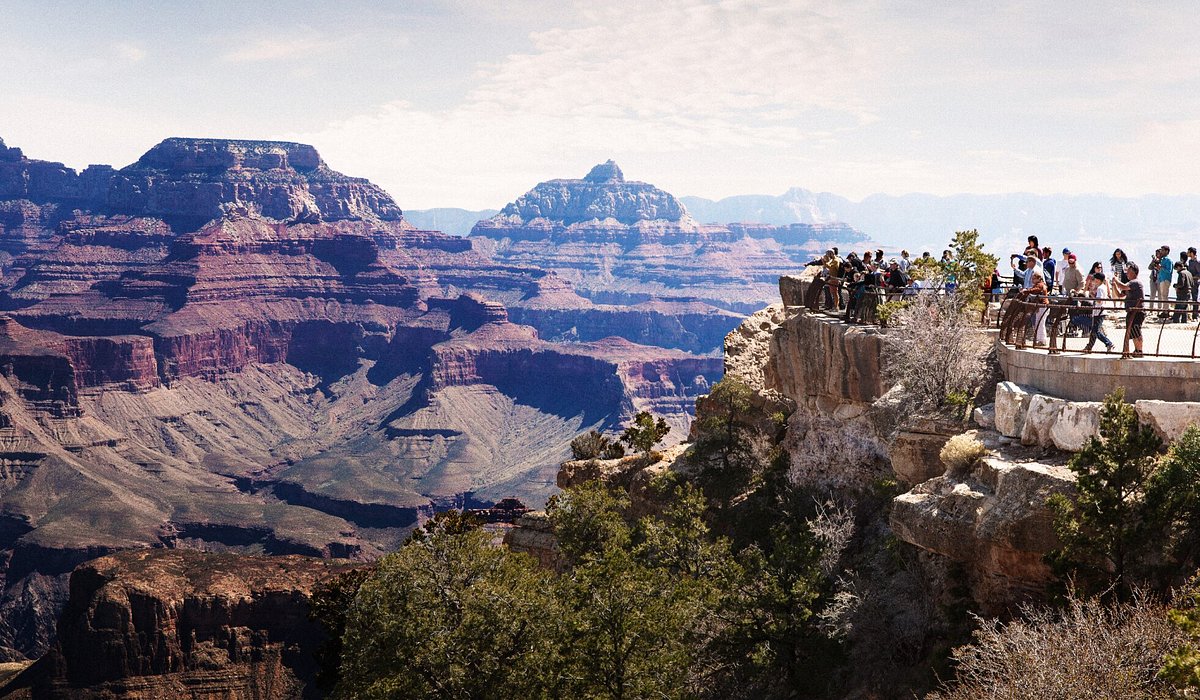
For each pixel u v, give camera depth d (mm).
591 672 30594
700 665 34062
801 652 31578
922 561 29328
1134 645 18812
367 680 35031
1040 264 33656
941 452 27984
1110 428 22875
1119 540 22281
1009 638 20375
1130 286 26422
